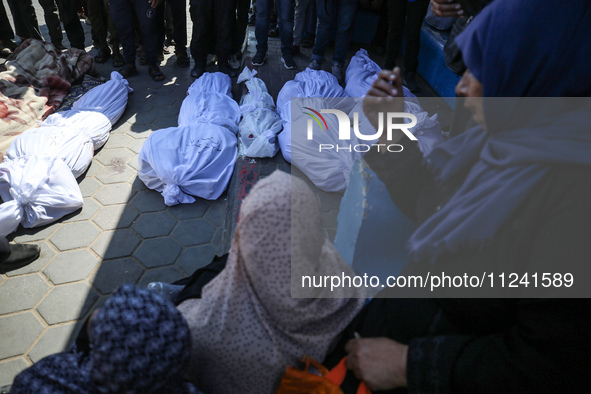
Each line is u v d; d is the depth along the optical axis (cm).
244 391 126
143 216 307
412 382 110
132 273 264
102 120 375
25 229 288
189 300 142
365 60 428
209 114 377
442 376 105
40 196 285
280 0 438
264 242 111
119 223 299
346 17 417
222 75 447
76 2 509
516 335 100
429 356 109
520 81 93
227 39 475
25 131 343
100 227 295
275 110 382
